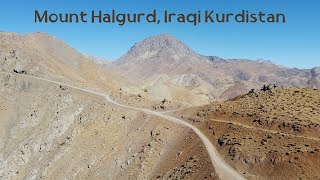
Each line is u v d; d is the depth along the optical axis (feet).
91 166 390.42
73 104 487.61
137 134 387.55
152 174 328.49
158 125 376.07
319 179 223.92
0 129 503.20
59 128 466.29
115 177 360.89
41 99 522.88
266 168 249.34
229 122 317.22
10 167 458.91
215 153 287.28
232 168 262.88
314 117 282.56
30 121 498.69
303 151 245.04
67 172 402.31
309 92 339.77
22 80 558.97
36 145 463.83
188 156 306.14
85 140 422.41
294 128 273.54
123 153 378.12
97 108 459.32
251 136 282.36
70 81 558.15
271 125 287.07
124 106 446.60
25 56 605.73
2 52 612.70
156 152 347.77
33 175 433.89
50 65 627.46
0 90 559.79
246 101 352.08
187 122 362.12
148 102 454.81
